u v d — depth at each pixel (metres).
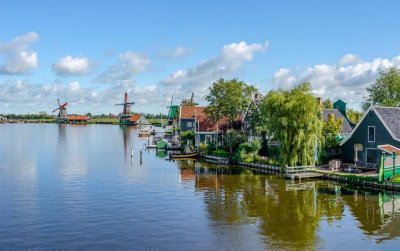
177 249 26.92
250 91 84.88
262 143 72.12
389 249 27.03
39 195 42.59
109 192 44.31
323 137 60.34
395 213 35.59
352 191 44.81
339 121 70.50
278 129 55.91
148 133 152.12
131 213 35.47
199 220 33.47
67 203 39.06
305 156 54.69
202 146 84.19
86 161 73.31
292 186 47.94
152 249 26.91
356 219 33.81
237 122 91.69
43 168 63.22
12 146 104.81
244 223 32.66
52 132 179.88
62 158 77.56
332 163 55.62
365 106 92.94
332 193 43.72
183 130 107.81
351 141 59.09
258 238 29.11
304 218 34.03
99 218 33.88
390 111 56.31
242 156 69.06
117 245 27.62
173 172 60.00
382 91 89.62
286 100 55.69
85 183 49.88
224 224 32.38
